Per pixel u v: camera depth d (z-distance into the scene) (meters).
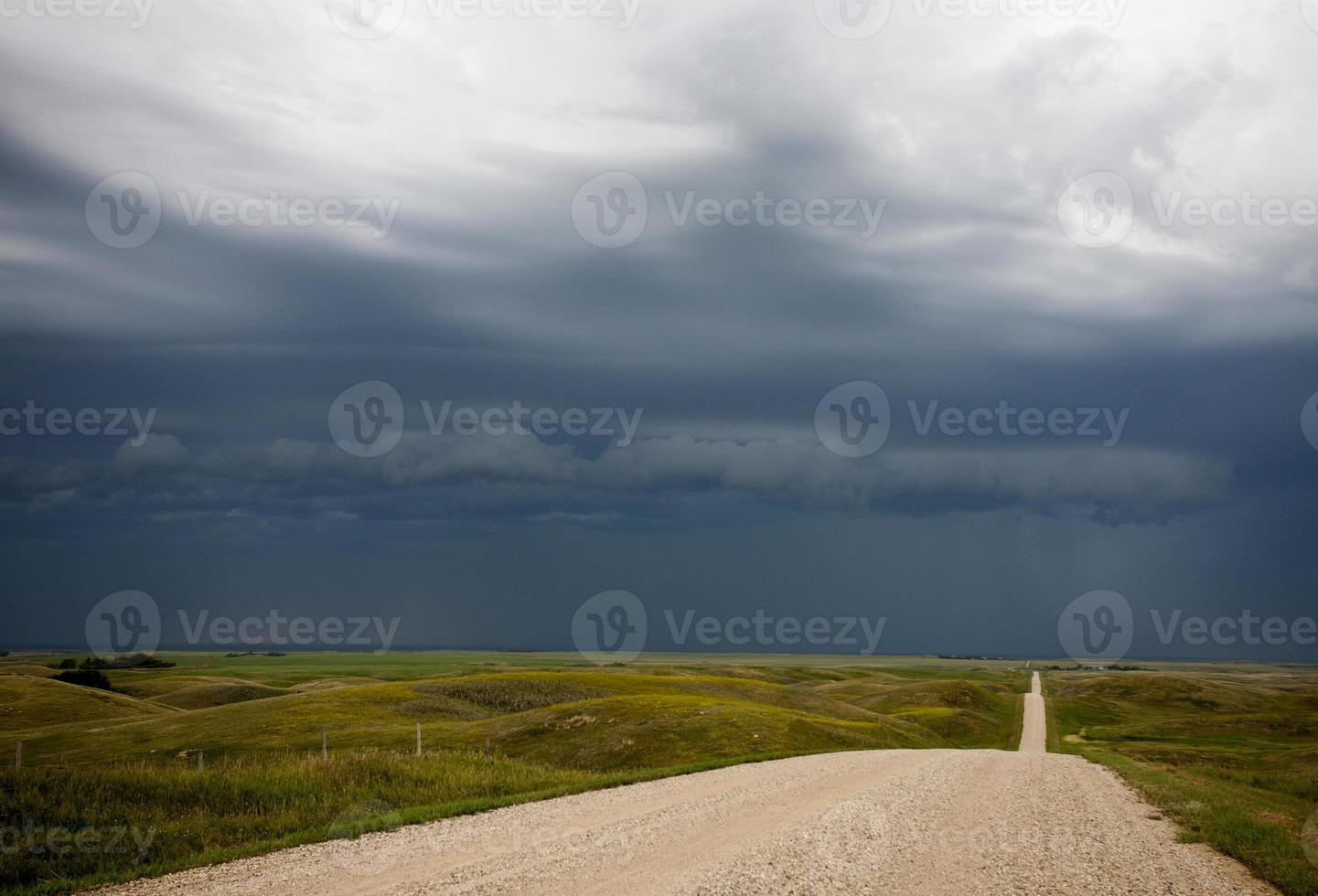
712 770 29.61
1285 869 13.81
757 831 16.83
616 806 20.41
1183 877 13.68
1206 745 83.44
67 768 21.50
